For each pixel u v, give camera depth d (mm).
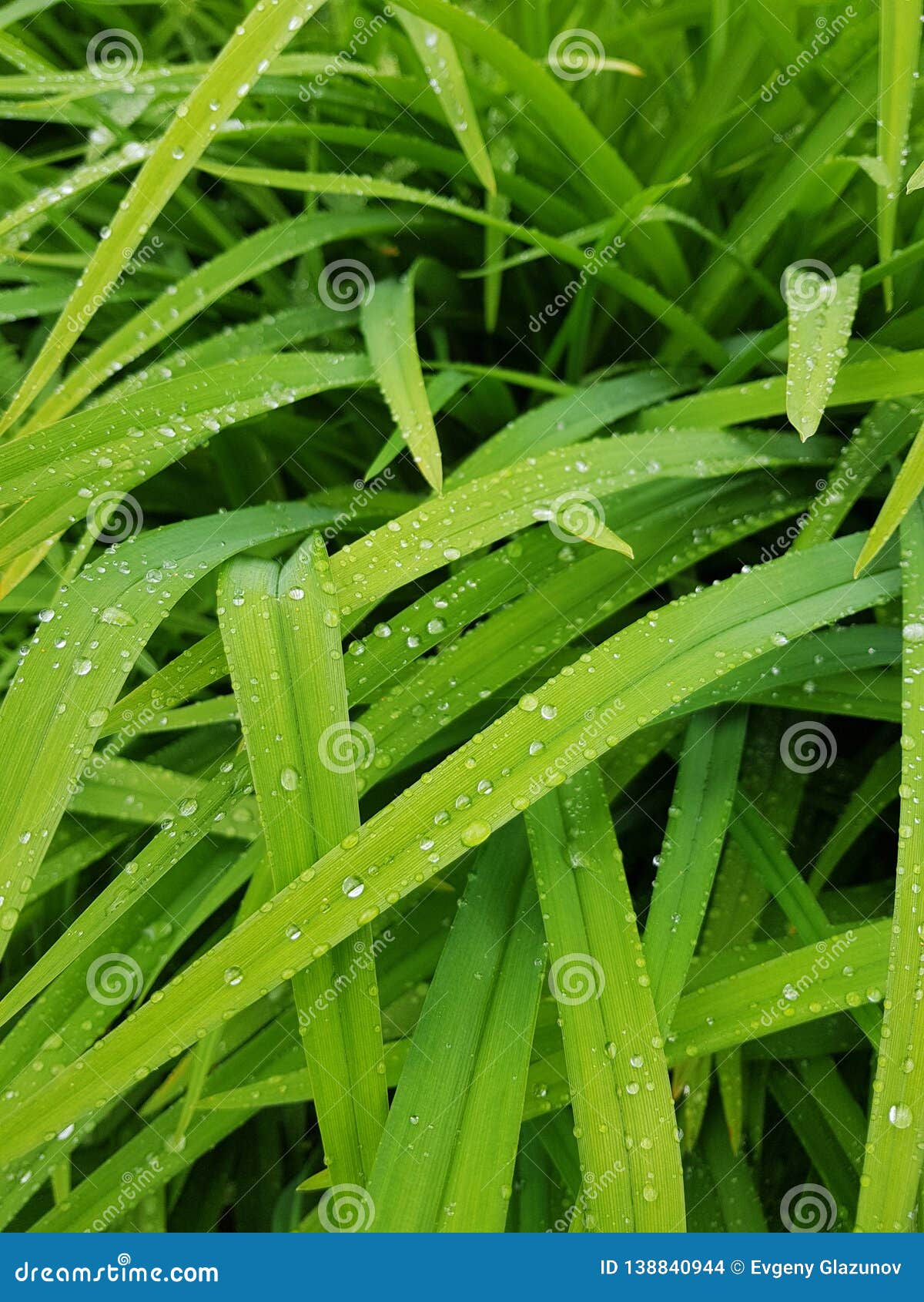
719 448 448
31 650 386
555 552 445
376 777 410
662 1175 368
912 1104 364
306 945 361
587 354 545
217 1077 436
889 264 445
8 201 529
